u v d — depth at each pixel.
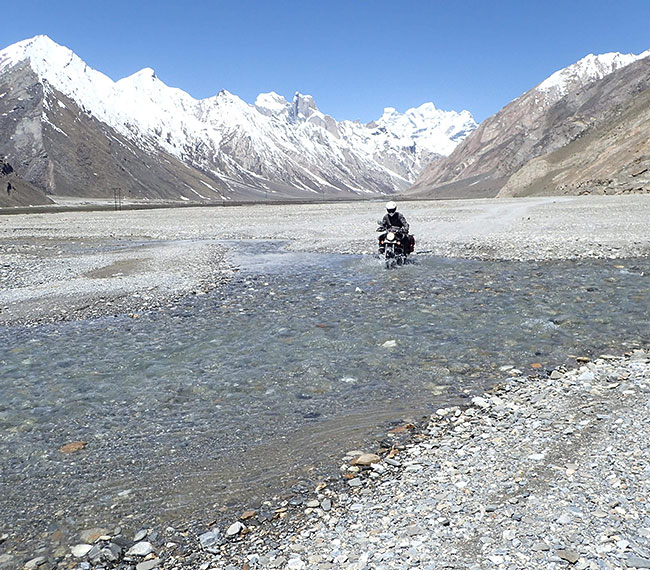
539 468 5.70
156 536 5.13
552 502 5.00
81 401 8.48
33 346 11.46
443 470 5.91
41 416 7.98
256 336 11.85
